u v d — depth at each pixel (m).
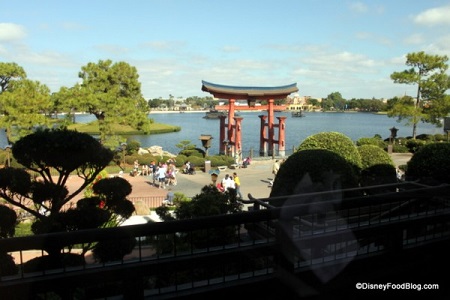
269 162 29.03
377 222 3.69
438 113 32.88
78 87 29.09
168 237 5.60
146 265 2.65
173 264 2.73
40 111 28.27
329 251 3.55
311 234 3.30
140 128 31.58
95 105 28.09
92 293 3.23
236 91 31.83
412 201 4.34
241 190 18.84
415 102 34.81
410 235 4.09
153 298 2.75
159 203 15.88
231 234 5.35
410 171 8.25
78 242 2.38
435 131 67.81
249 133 67.62
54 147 5.30
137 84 34.41
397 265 3.69
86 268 2.55
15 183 5.39
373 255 3.58
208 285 2.94
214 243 5.29
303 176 6.96
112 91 31.98
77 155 5.50
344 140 8.88
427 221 3.87
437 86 33.00
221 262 2.89
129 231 2.47
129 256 4.86
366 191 7.19
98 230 2.41
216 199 6.95
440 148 7.89
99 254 3.86
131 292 2.63
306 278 3.21
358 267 3.50
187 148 31.00
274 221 3.40
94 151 5.62
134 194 17.95
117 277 2.58
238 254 2.95
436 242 3.92
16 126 27.22
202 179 22.34
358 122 98.75
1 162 23.16
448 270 3.93
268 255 3.07
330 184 6.61
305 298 3.20
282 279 3.11
